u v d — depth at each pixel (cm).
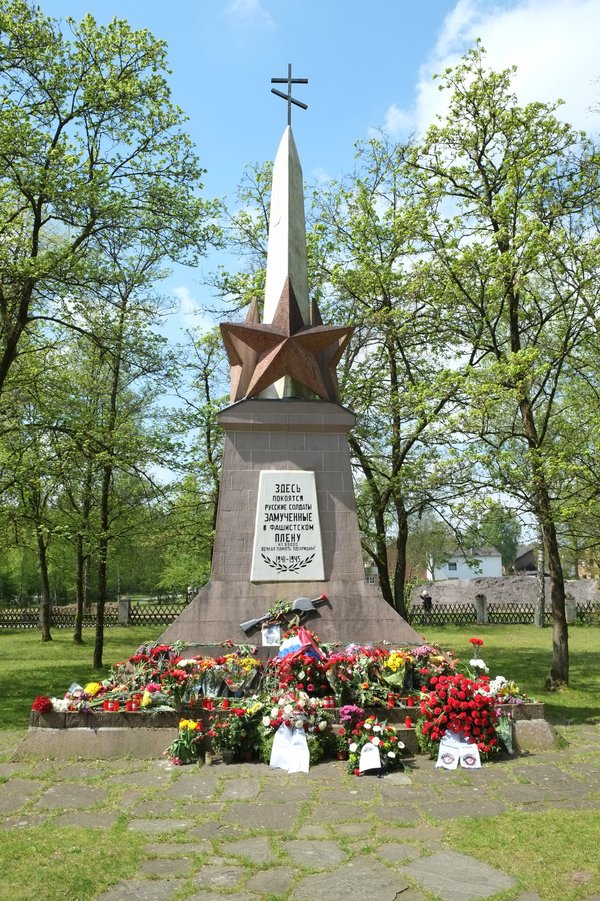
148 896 418
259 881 438
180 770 679
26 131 1261
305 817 552
